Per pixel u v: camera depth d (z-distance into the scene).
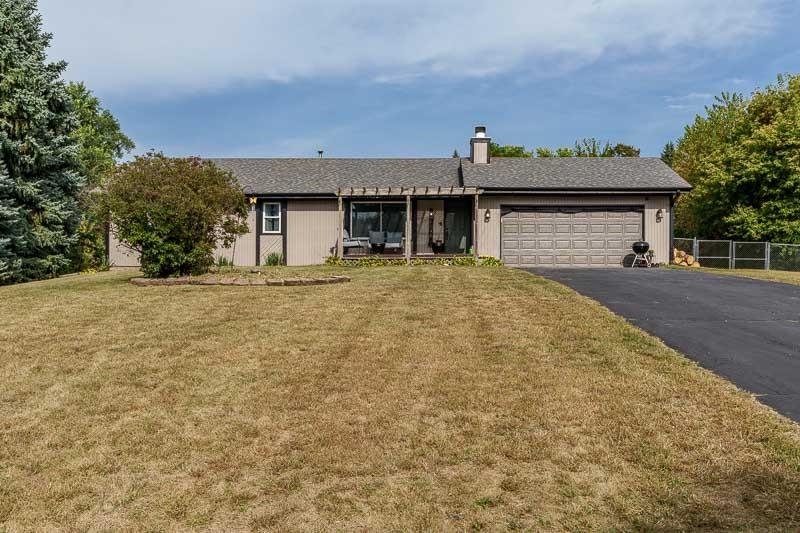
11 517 3.18
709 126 35.72
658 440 4.04
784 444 3.94
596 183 19.39
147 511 3.25
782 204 23.14
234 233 13.92
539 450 3.92
